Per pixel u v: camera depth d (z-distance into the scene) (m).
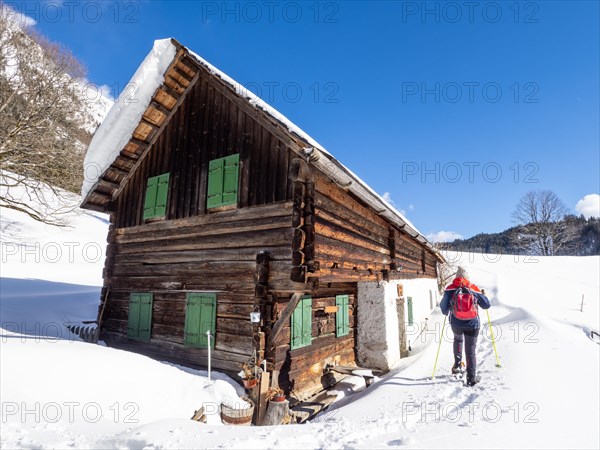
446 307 5.25
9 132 20.80
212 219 7.78
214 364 7.18
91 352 5.55
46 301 12.78
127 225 9.62
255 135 7.47
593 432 3.02
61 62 24.08
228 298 7.29
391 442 2.86
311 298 7.98
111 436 3.17
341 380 8.39
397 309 10.36
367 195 6.84
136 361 5.78
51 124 22.92
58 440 3.06
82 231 26.50
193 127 8.67
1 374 4.20
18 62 22.30
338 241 7.23
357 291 9.78
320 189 6.71
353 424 3.28
